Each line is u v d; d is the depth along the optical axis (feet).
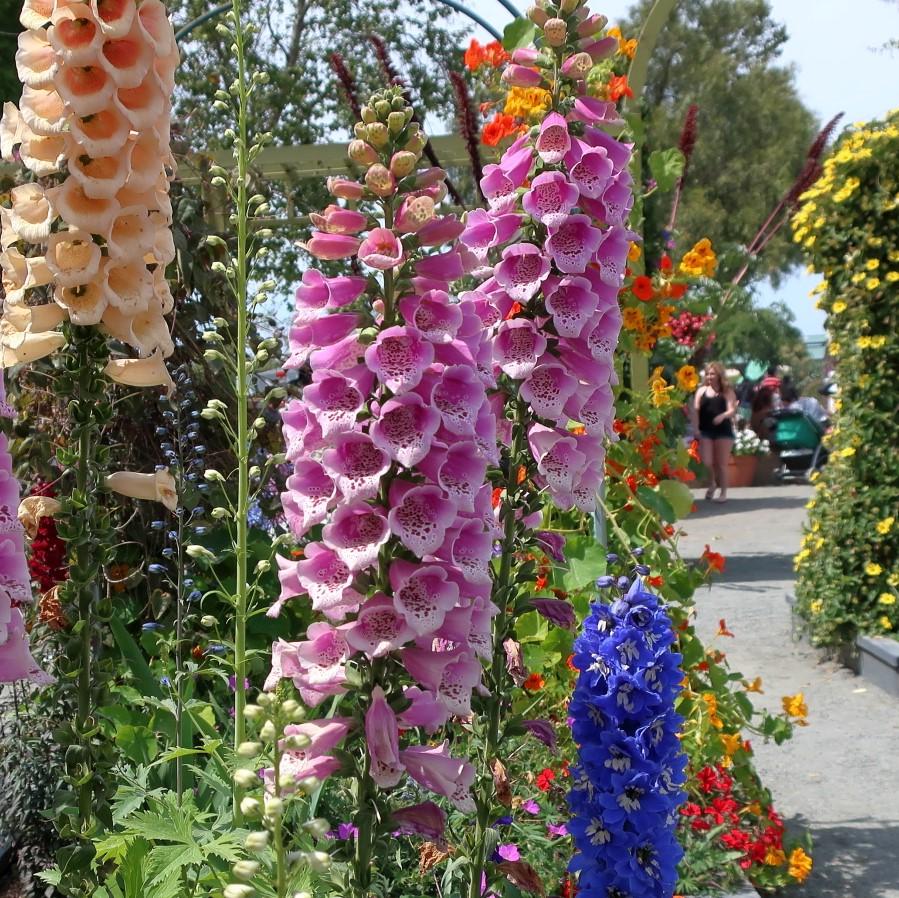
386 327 6.32
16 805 12.55
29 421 14.48
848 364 23.86
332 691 6.41
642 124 16.76
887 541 23.07
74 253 7.53
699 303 19.27
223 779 9.37
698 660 15.19
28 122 7.17
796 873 13.28
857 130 23.13
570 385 8.56
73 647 7.60
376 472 6.02
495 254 9.23
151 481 8.00
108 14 7.16
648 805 8.96
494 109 16.98
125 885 7.68
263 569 9.11
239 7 9.30
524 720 8.93
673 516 15.94
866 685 22.33
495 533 7.02
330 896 6.75
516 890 10.00
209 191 16.62
